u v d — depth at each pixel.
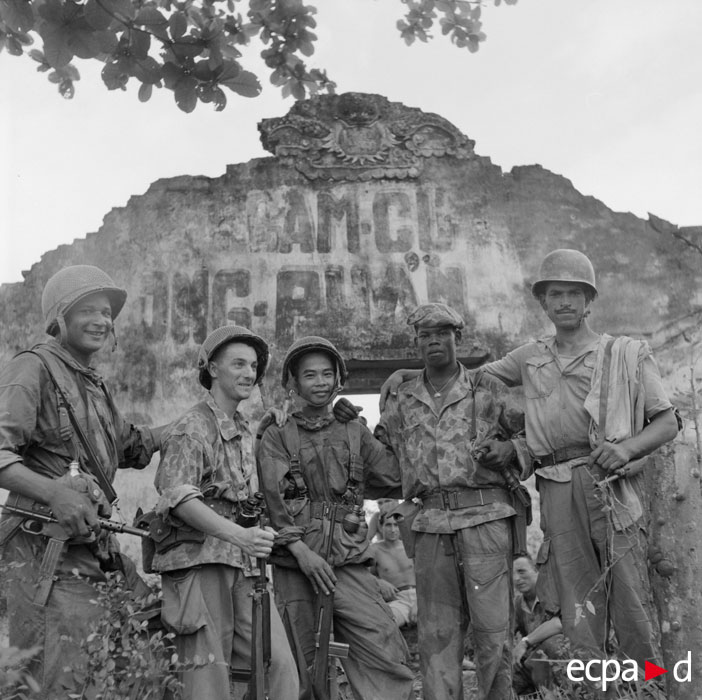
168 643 4.66
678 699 7.07
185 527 4.66
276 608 5.19
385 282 8.76
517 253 8.84
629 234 8.84
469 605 5.46
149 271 8.79
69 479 4.54
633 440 5.61
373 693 5.34
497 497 5.58
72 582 4.53
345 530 5.49
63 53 4.88
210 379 5.21
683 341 8.60
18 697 4.10
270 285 8.74
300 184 8.93
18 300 8.76
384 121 9.09
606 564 5.51
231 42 5.98
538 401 5.88
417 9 6.51
